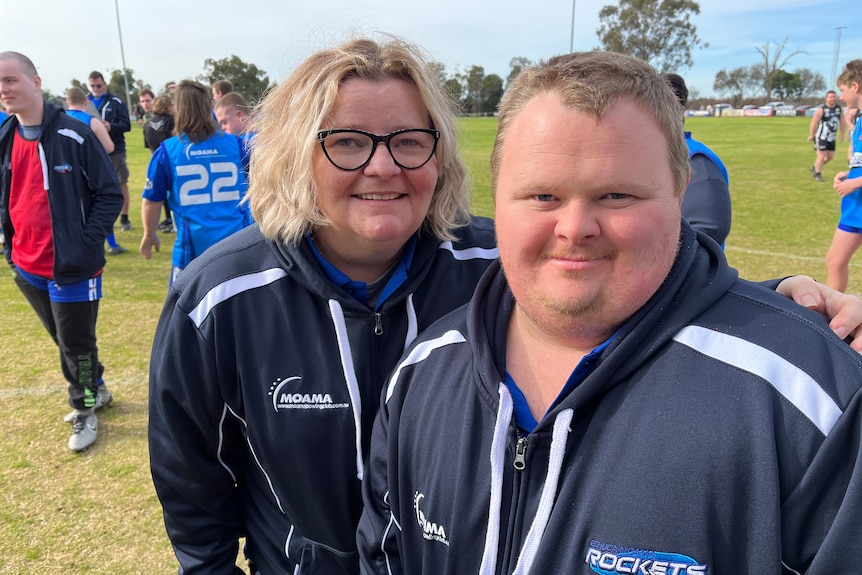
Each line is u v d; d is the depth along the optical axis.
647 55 55.28
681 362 0.84
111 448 3.18
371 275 1.38
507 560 0.94
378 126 1.17
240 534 1.57
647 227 0.81
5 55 2.94
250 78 44.00
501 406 0.96
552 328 0.90
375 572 1.21
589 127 0.78
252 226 1.45
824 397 0.75
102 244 3.19
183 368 1.29
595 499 0.84
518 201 0.86
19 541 2.50
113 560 2.41
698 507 0.77
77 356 3.13
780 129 31.02
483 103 53.91
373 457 1.23
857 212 4.67
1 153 3.07
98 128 6.39
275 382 1.28
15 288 6.05
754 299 0.89
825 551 0.73
